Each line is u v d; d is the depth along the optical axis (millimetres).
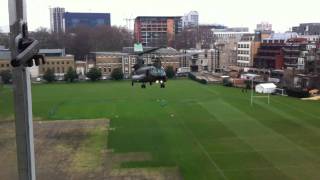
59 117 93750
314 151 64438
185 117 91562
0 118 90312
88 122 88188
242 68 196000
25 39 10203
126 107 105500
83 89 145250
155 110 100625
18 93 10719
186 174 55406
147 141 72000
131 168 58000
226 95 124188
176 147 67938
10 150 66062
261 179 52969
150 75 57875
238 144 69062
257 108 101000
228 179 53281
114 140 73000
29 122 10906
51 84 163000
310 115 91812
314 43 170625
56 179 54125
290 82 148500
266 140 71312
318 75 138250
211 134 76188
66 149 67812
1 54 171500
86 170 57438
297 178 52969
